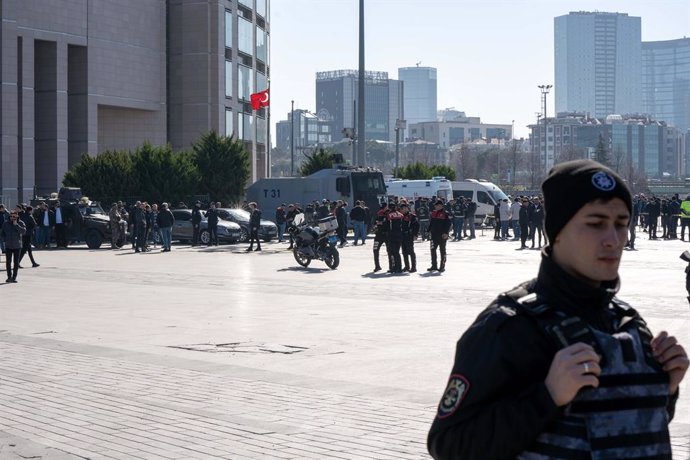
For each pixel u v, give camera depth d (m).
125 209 45.28
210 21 70.94
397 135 75.19
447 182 56.16
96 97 65.31
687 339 12.44
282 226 43.97
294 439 7.56
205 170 55.38
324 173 49.28
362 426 7.96
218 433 7.80
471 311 16.25
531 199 43.56
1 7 58.88
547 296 2.44
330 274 25.00
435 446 2.52
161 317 15.93
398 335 13.36
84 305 18.00
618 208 2.44
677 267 26.44
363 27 45.28
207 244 42.69
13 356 11.97
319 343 12.70
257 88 81.62
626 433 2.34
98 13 65.12
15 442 7.63
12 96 59.19
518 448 2.36
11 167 59.12
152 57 69.31
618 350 2.37
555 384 2.30
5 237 23.50
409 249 25.53
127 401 9.13
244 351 12.12
